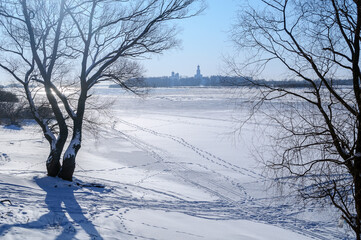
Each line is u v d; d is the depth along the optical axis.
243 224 13.77
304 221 15.12
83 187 16.73
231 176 23.59
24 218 8.95
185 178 23.03
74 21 15.83
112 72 17.42
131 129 44.84
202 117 58.38
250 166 25.89
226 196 19.16
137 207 13.85
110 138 37.81
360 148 7.16
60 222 9.28
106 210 12.18
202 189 20.47
